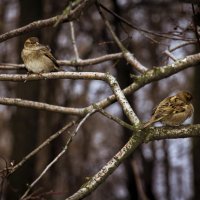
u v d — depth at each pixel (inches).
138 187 634.8
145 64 700.0
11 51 741.3
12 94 741.3
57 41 708.7
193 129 288.4
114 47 666.2
